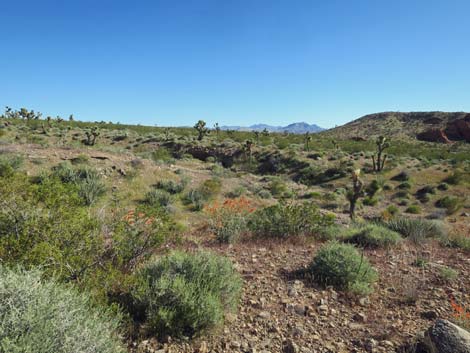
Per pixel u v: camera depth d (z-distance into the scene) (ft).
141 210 18.52
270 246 26.58
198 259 15.49
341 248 20.02
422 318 14.98
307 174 118.42
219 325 13.19
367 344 12.75
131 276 14.06
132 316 12.59
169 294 13.00
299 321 14.44
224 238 27.78
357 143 186.39
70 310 8.64
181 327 12.41
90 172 50.80
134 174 58.65
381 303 16.65
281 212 30.63
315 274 19.39
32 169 49.06
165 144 150.71
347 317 15.02
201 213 49.70
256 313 14.93
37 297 8.30
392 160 131.64
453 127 279.08
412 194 99.66
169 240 23.40
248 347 12.29
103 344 8.60
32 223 13.62
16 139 106.32
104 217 22.45
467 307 15.98
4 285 8.27
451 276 19.70
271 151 139.64
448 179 106.73
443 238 31.14
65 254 13.30
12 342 7.06
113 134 159.53
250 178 106.83
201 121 166.30
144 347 11.45
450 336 11.45
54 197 14.84
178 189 59.00
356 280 17.92
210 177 77.05
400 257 24.36
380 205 90.94
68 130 152.66
